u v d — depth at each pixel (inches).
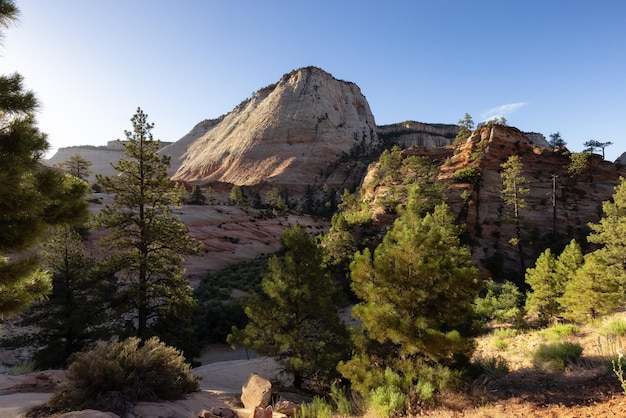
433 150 3056.1
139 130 724.7
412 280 349.7
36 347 725.9
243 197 4660.4
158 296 698.2
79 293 763.4
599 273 685.9
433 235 357.1
